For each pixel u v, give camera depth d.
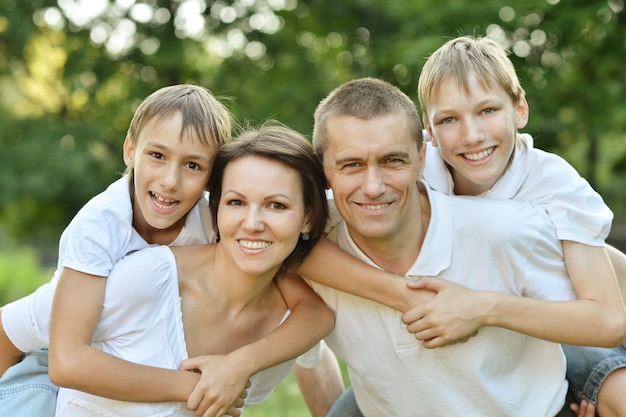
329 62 17.31
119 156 16.14
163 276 2.58
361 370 2.90
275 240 2.55
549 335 2.63
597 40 11.12
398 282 2.70
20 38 15.70
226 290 2.67
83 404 2.54
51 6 15.95
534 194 2.90
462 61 2.87
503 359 2.80
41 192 15.45
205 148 2.76
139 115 2.82
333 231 2.88
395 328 2.77
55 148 15.63
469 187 3.03
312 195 2.63
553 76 11.38
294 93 15.90
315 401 3.57
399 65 12.58
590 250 2.76
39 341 2.76
